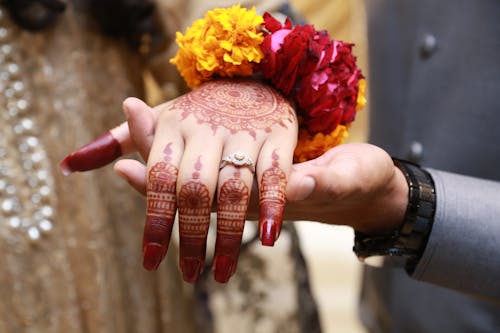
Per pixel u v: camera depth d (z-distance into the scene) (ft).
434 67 3.19
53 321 2.74
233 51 2.12
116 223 2.98
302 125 2.21
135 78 3.05
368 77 3.70
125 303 2.99
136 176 1.94
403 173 2.23
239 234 1.81
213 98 2.04
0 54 2.72
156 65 3.01
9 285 2.67
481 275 2.21
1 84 2.72
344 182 1.91
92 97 2.86
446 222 2.17
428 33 3.22
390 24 3.46
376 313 3.81
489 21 2.97
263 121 1.98
